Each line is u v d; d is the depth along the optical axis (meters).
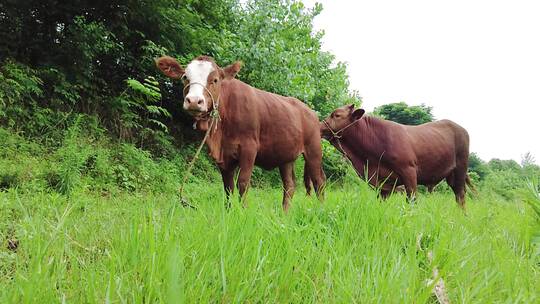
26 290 1.66
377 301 1.88
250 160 5.26
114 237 2.55
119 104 9.66
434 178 8.07
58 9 9.38
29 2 9.04
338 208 3.54
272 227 2.74
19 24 9.08
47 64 8.86
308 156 6.54
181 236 2.49
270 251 2.35
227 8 12.51
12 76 8.08
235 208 2.94
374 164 7.50
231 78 5.26
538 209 3.63
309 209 3.66
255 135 5.34
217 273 2.03
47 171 6.40
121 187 7.39
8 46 8.96
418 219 3.45
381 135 7.42
